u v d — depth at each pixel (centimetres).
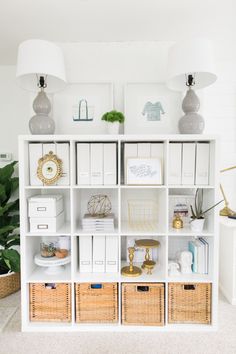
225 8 189
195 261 204
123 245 234
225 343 177
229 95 263
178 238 233
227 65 262
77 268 213
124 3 183
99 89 229
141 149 205
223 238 245
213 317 191
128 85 228
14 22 203
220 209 269
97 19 201
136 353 167
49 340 180
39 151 199
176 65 185
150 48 230
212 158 195
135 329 191
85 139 191
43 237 234
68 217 233
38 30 214
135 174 200
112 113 203
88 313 195
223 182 269
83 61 230
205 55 181
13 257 225
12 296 239
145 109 227
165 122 227
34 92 223
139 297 194
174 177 200
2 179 245
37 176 199
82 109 228
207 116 264
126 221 231
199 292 195
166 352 168
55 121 227
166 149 193
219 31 217
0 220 252
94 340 180
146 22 205
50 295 196
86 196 232
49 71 183
